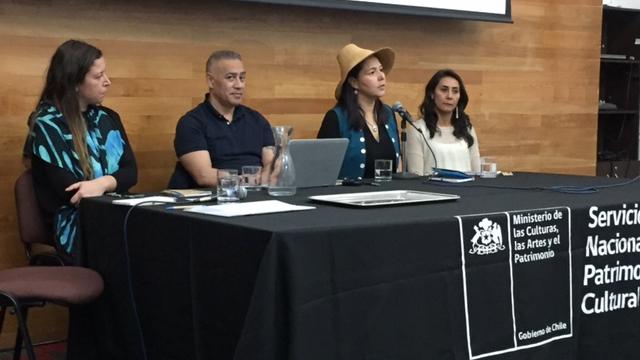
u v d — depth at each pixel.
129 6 3.68
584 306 2.53
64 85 3.03
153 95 3.79
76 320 2.72
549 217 2.41
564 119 5.49
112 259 2.57
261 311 1.88
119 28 3.66
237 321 2.02
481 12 4.78
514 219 2.33
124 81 3.69
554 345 2.45
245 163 3.54
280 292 1.90
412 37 4.70
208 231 2.11
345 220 2.09
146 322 2.44
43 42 3.44
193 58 3.89
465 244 2.21
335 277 1.97
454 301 2.20
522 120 5.29
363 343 2.02
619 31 5.80
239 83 3.49
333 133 3.67
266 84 4.16
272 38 4.16
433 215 2.21
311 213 2.24
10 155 3.40
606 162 5.72
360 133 3.69
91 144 3.08
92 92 3.08
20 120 3.41
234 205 2.37
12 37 3.37
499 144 5.19
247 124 3.60
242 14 4.04
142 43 3.73
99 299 2.65
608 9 5.59
